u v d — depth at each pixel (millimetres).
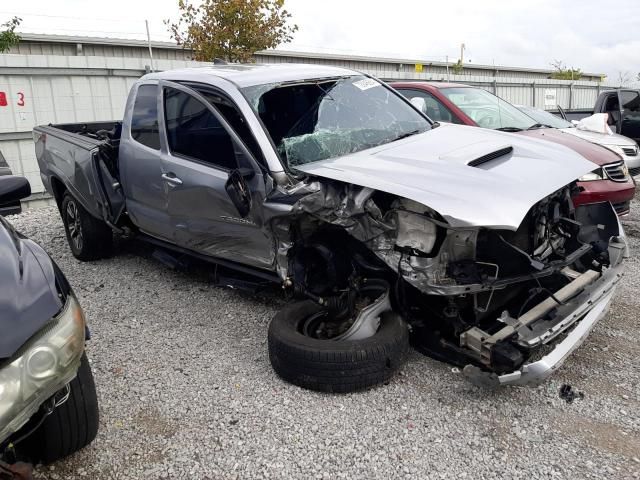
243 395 3555
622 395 3422
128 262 6148
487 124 6738
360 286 3752
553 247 3789
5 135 9977
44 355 2264
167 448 3094
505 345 3137
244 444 3098
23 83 10031
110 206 5461
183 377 3791
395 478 2805
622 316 4480
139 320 4699
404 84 7336
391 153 3953
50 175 6336
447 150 3930
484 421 3215
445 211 3121
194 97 4492
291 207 3609
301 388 3592
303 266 3824
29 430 2445
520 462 2883
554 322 3229
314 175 3666
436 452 2977
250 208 3969
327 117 4398
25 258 2660
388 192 3309
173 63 11820
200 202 4379
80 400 2811
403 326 3572
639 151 8117
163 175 4672
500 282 3230
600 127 8438
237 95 4211
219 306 4898
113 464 2984
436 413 3297
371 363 3404
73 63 10500
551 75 34531
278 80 4473
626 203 6273
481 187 3340
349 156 4004
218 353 4098
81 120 10766
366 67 26656
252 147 4020
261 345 4180
